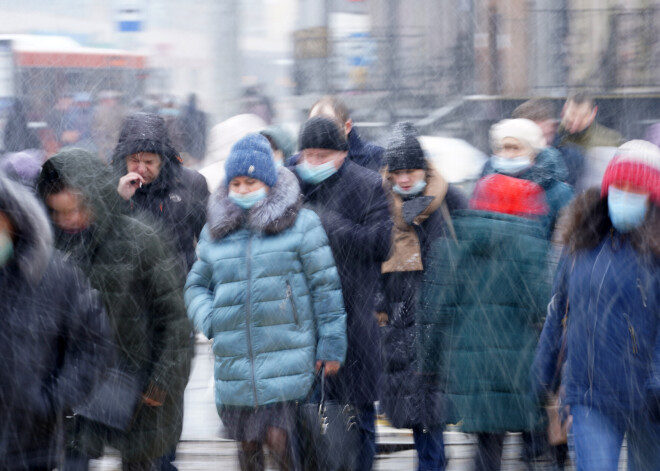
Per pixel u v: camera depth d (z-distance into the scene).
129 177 14.55
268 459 13.19
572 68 20.00
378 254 13.52
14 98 18.91
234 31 20.70
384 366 13.99
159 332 12.26
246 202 12.76
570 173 17.55
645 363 11.59
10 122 18.70
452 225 13.10
